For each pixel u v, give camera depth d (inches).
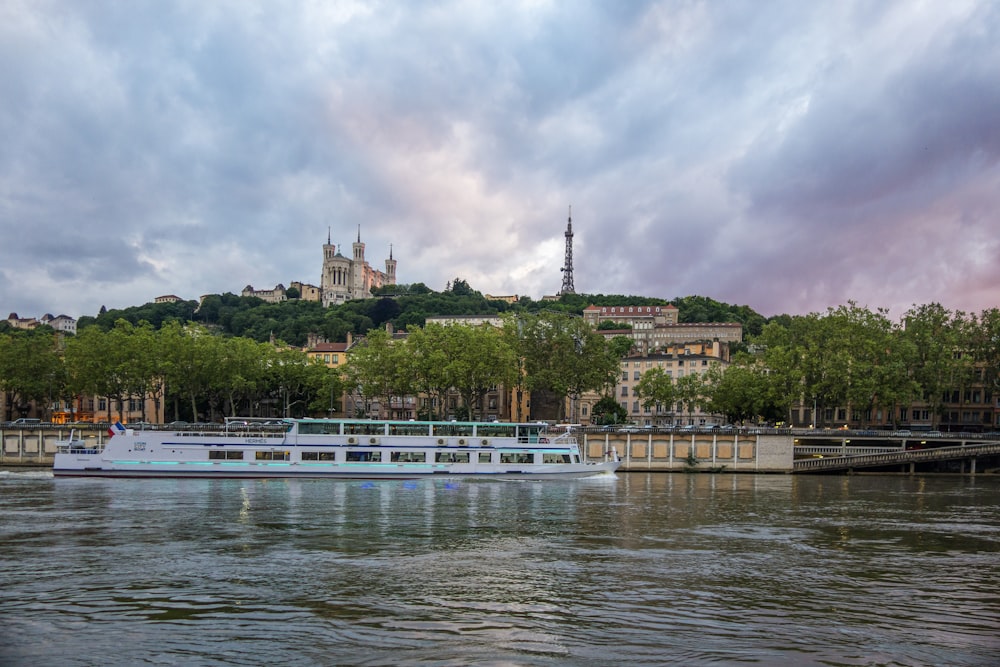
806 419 7475.4
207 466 3959.2
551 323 6584.6
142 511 2832.2
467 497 3356.3
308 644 1398.9
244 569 1925.4
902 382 6048.2
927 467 5354.3
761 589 1785.2
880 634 1482.5
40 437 5029.5
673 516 2869.1
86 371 5570.9
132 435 3959.2
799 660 1347.2
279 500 3179.1
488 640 1423.5
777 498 3528.5
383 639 1425.9
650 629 1492.4
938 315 6717.5
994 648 1417.3
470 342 5984.3
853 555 2170.3
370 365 6102.4
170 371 5580.7
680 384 6668.3
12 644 1398.9
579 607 1628.9
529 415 7834.6
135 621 1519.4
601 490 3757.4
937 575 1941.4
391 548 2197.3
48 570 1902.1
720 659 1344.7
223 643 1403.8
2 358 5821.9
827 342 6200.8
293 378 6663.4
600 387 6496.1
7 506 2938.0
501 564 2004.2
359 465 4023.1
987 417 7160.4
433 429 4136.3
